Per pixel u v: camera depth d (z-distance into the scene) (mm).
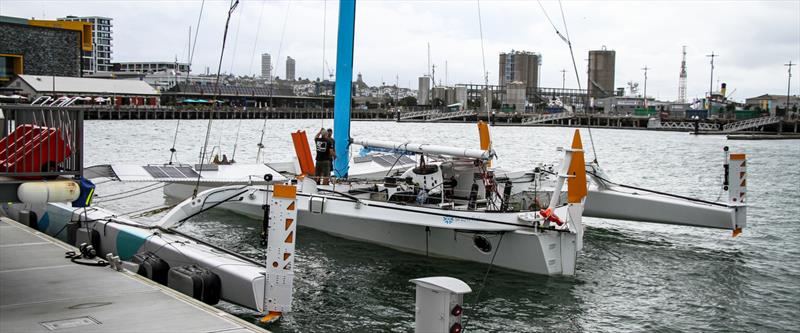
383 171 20500
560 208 14648
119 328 7922
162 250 11820
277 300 9875
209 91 145500
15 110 10953
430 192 14555
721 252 15781
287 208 9695
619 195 17422
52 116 10352
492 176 14695
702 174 35906
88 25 104375
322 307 11281
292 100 156875
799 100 160000
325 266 13781
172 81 166125
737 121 102438
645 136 87312
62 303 8852
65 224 14391
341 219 16047
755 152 56156
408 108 149125
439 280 7422
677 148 60656
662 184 31062
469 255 13969
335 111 16734
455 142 62594
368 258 14391
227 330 7926
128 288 9562
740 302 12039
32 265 10797
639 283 13125
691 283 13195
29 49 92125
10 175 9430
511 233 13188
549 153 49969
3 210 17109
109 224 13234
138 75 167250
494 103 144375
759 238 17328
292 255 9836
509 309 11438
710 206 16359
